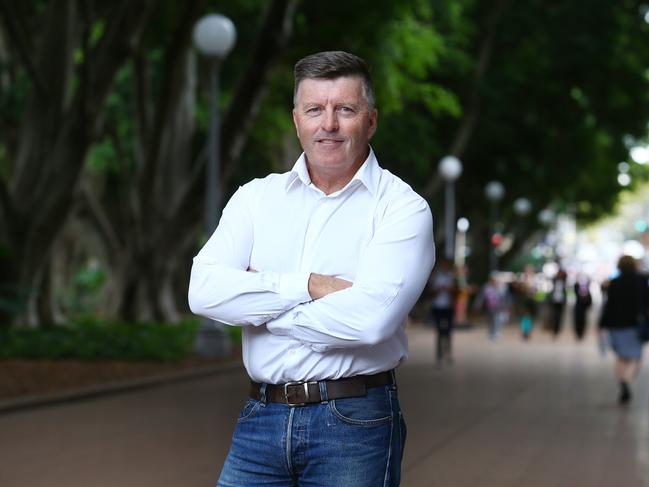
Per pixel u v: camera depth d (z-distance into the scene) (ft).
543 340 114.01
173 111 98.07
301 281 11.68
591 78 138.21
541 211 193.98
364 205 12.03
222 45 69.67
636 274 49.80
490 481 29.25
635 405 49.06
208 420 41.86
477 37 135.95
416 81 122.52
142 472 30.19
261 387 12.08
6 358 61.21
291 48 86.43
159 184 98.22
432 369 71.20
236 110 79.82
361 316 11.50
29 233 74.49
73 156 74.74
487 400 50.75
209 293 11.92
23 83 84.33
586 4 133.80
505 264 202.28
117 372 58.18
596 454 34.37
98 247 106.63
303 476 11.94
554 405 48.75
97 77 73.56
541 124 143.23
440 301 74.43
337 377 11.78
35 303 79.92
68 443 35.65
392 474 11.98
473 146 144.56
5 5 69.51
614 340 50.26
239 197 12.51
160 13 86.38
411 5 88.17
